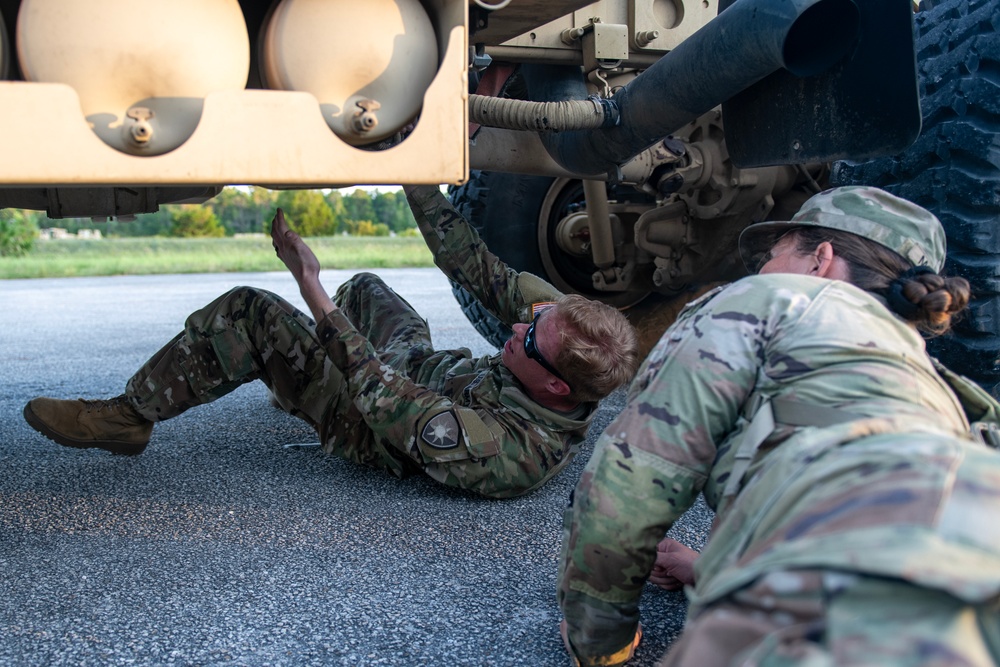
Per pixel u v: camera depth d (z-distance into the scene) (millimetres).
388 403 2289
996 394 2473
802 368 1242
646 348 4062
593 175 2695
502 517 2322
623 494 1329
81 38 1255
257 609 1798
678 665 941
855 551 883
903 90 1924
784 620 903
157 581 1918
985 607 880
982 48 2268
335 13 1381
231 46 1347
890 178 2477
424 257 20938
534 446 2389
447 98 1399
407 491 2510
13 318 7812
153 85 1289
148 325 7227
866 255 1454
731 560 1080
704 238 3424
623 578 1372
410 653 1642
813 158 2180
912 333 1318
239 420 3375
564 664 1617
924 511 905
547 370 2273
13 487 2523
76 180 1263
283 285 12336
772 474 1121
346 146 1364
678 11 2760
